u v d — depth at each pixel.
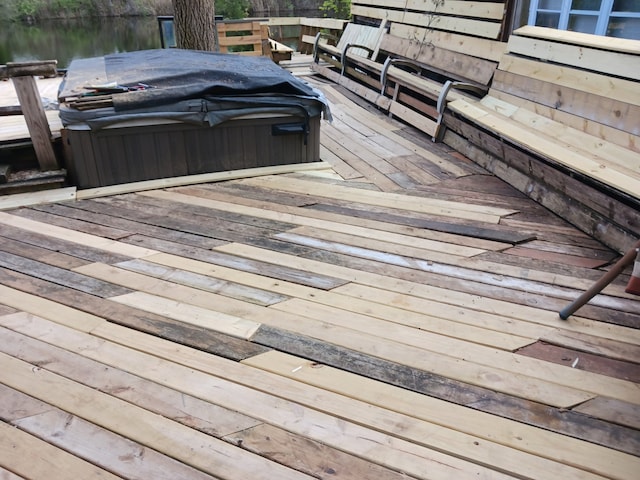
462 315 2.09
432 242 2.71
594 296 2.07
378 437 1.50
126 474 1.37
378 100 5.36
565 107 3.43
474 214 3.05
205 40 6.08
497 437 1.50
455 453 1.45
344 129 4.75
